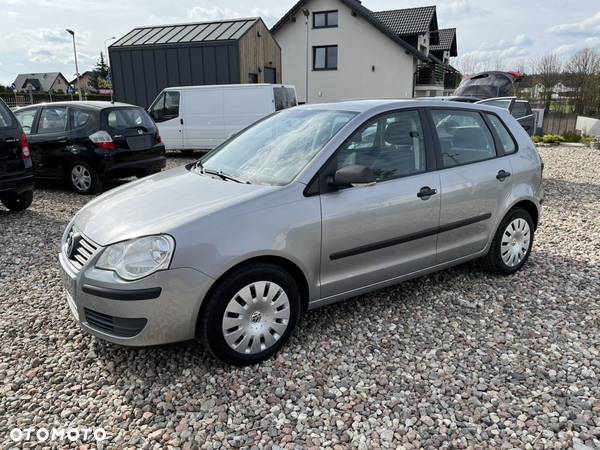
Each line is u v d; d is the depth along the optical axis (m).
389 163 3.44
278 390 2.71
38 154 8.20
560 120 23.81
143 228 2.73
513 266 4.38
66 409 2.57
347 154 3.22
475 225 3.96
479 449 2.28
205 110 13.20
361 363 2.98
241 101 12.95
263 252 2.82
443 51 36.62
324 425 2.45
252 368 2.93
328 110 3.68
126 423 2.46
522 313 3.65
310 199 3.03
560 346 3.18
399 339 3.27
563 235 5.70
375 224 3.29
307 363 2.98
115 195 3.38
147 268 2.63
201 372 2.89
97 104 8.16
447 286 4.15
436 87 29.31
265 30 18.14
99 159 7.81
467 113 4.01
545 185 9.15
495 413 2.53
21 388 2.75
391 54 25.36
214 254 2.69
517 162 4.21
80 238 2.99
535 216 4.51
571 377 2.83
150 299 2.62
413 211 3.48
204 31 17.14
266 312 2.95
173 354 3.08
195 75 16.62
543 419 2.47
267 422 2.46
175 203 2.98
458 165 3.80
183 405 2.60
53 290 4.07
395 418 2.49
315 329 3.40
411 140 3.58
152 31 17.89
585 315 3.62
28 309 3.71
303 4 26.25
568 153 14.90
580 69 27.88
